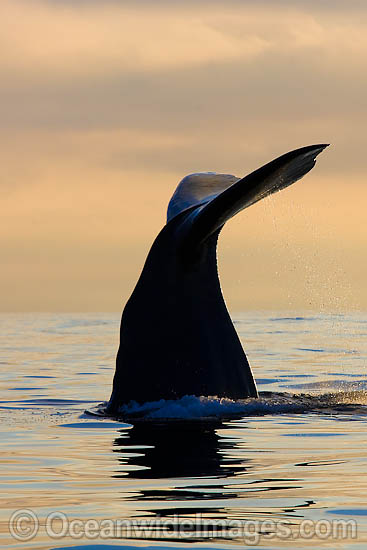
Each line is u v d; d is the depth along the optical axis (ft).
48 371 277.64
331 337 442.91
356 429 146.72
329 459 124.57
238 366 163.22
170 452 129.80
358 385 223.51
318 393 204.23
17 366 299.17
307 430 145.38
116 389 163.02
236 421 152.05
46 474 118.73
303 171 147.84
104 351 384.47
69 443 139.03
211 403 155.74
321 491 106.73
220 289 162.30
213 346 159.02
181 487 109.50
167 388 156.46
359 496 104.42
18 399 200.95
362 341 409.28
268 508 99.91
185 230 154.81
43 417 167.73
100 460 126.41
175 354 156.46
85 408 181.98
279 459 124.47
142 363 157.58
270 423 150.82
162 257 156.66
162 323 156.35
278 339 426.10
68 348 409.49
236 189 144.56
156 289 156.46
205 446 133.28
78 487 111.14
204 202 158.51
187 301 157.38
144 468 120.37
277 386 222.89
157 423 151.43
